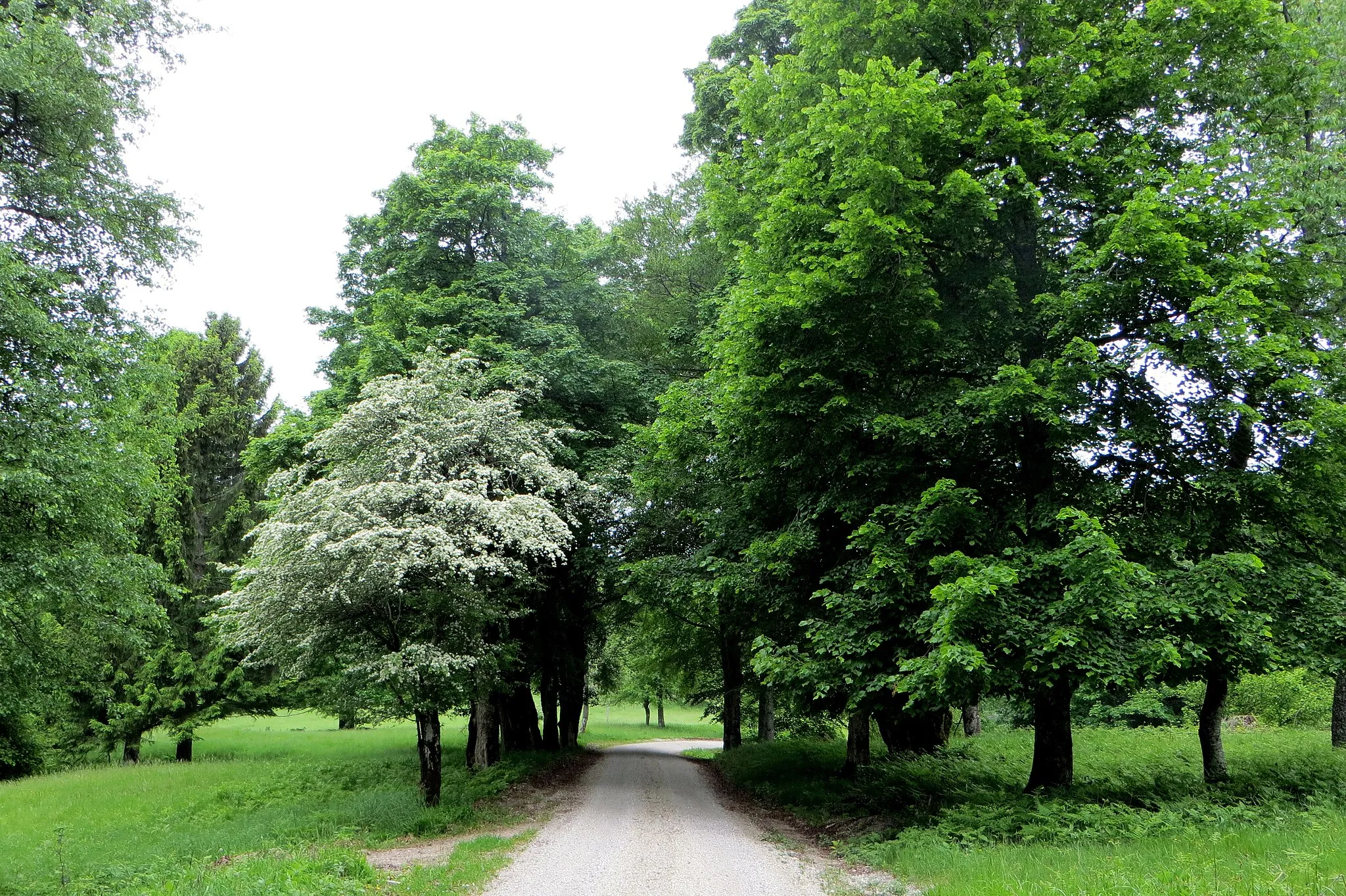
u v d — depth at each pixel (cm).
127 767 2372
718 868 900
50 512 1109
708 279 2230
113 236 1416
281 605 1278
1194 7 1092
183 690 2564
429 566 1299
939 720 1823
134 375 1351
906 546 1057
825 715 1716
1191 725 2361
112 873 945
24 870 1051
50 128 1329
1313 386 969
